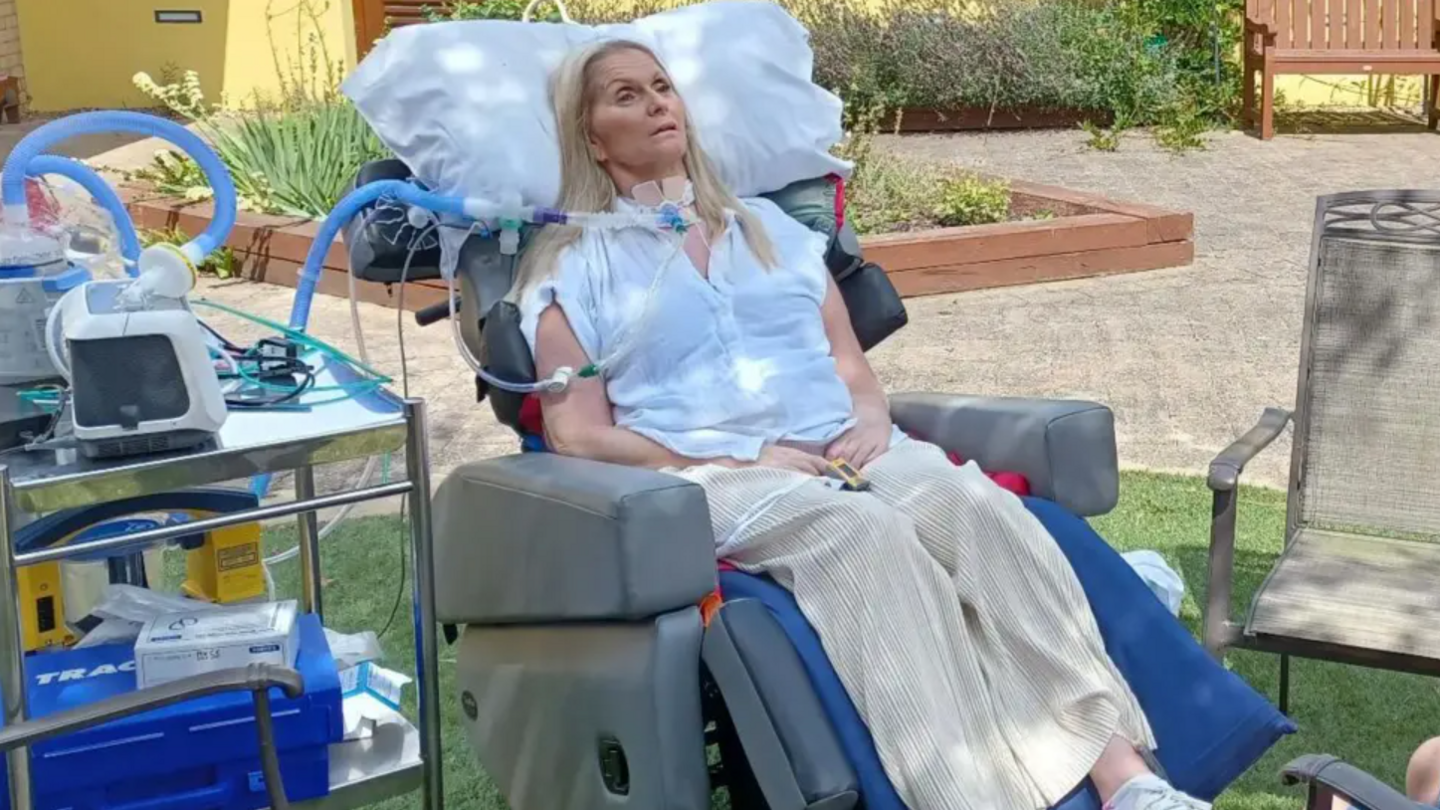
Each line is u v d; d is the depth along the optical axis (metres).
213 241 2.47
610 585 2.12
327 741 2.19
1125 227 6.48
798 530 2.31
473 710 2.61
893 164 7.46
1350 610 2.62
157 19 10.70
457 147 2.75
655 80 2.77
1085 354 5.39
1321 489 3.19
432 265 2.83
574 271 2.66
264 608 2.28
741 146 3.00
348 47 10.59
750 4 3.14
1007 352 5.43
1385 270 3.13
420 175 2.80
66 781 2.05
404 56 2.82
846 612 2.20
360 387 2.40
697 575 2.14
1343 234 3.17
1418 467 3.12
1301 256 6.70
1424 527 3.13
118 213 2.58
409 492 2.28
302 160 7.08
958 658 2.25
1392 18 9.55
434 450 4.51
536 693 2.36
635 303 2.66
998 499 2.38
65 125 2.40
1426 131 9.77
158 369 2.04
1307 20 9.58
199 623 2.21
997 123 9.96
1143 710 2.35
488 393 2.70
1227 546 2.65
